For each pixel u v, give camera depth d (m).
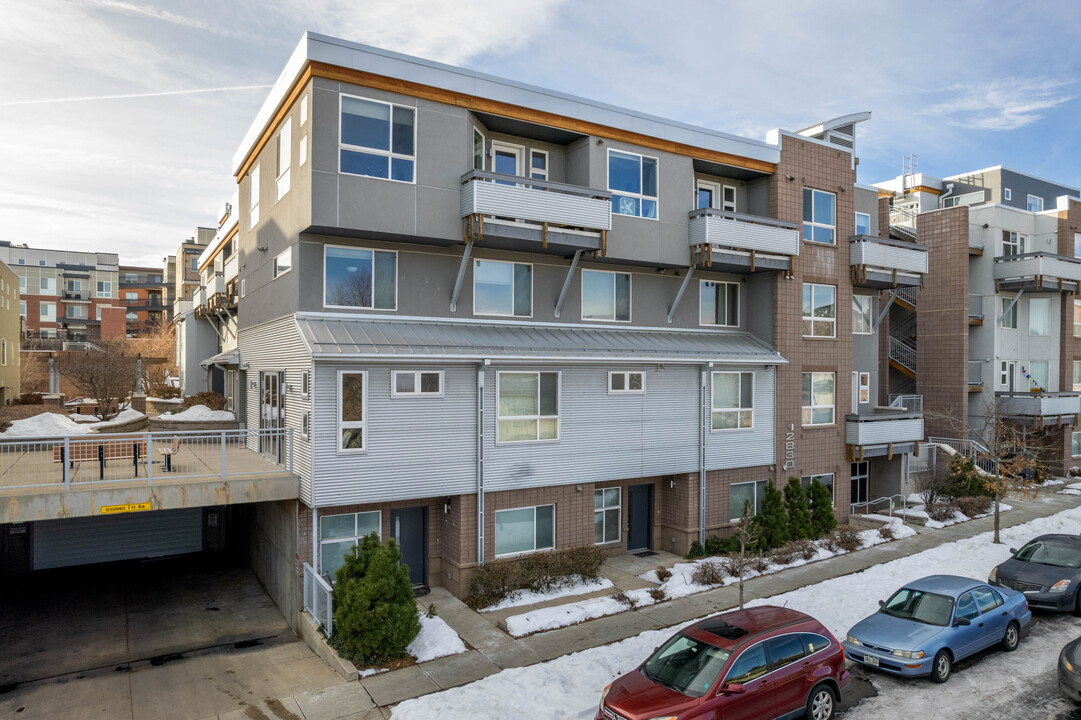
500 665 12.28
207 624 15.51
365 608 12.25
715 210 19.33
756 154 20.78
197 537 21.83
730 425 20.20
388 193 15.41
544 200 16.58
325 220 14.76
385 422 15.02
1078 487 29.11
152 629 15.18
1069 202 33.28
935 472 25.88
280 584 16.33
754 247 20.03
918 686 11.32
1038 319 33.72
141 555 21.05
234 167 22.81
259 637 14.66
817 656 10.09
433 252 17.00
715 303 21.81
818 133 23.81
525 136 18.27
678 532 19.58
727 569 17.16
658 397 18.92
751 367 20.59
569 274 18.03
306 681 12.14
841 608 14.77
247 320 21.55
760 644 9.70
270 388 18.03
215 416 23.25
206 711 11.27
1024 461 23.69
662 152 19.38
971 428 29.59
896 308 34.09
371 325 15.94
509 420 16.56
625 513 19.39
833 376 22.72
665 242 19.39
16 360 37.91
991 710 10.45
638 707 9.01
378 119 15.38
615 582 16.92
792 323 21.44
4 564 19.17
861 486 25.80
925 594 12.56
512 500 16.77
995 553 19.19
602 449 17.97
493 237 16.23
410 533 16.47
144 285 95.62
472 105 16.47
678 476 19.62
